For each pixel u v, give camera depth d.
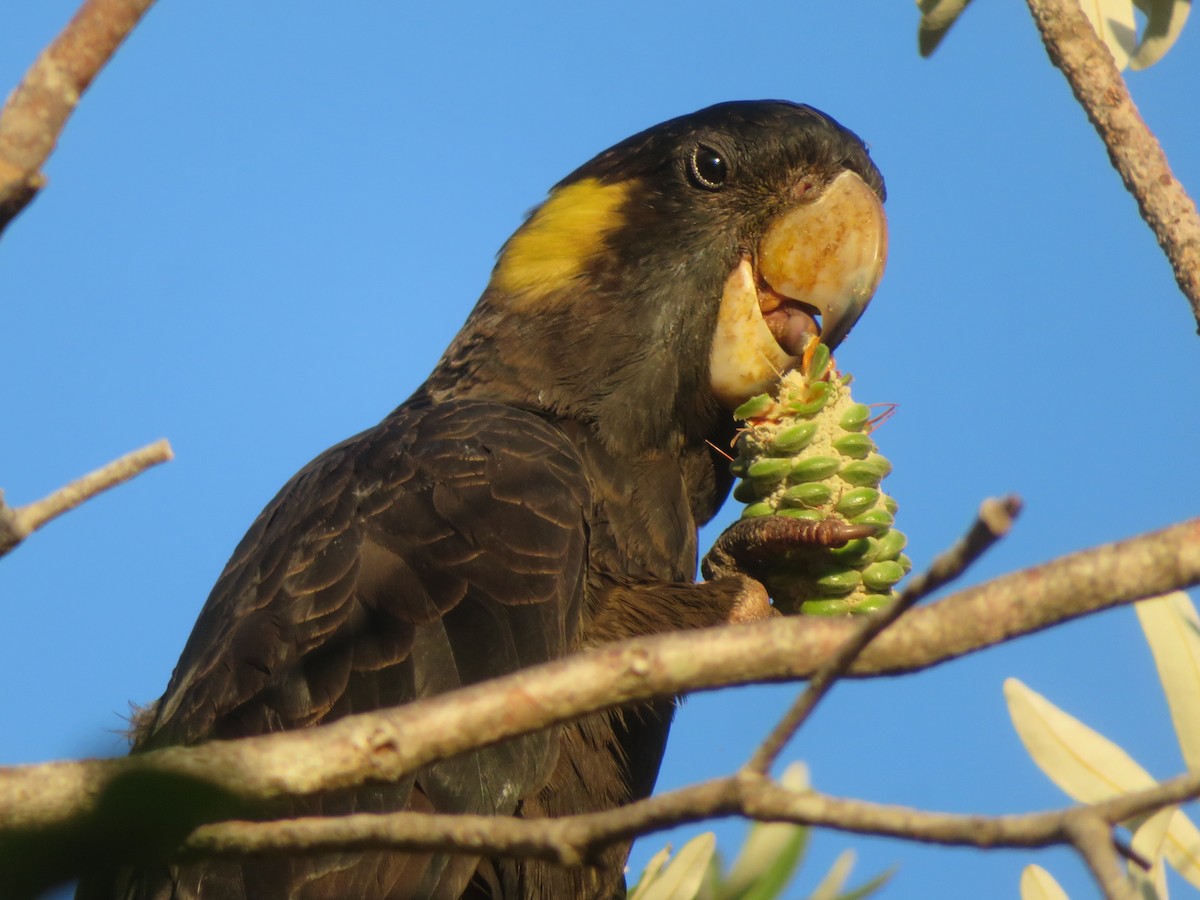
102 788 3.35
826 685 3.51
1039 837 3.28
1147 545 3.69
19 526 3.81
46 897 3.31
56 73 3.73
